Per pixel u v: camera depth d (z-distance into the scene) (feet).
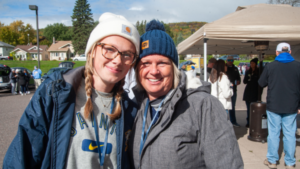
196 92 3.65
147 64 3.74
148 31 3.99
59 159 3.01
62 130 3.07
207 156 3.18
